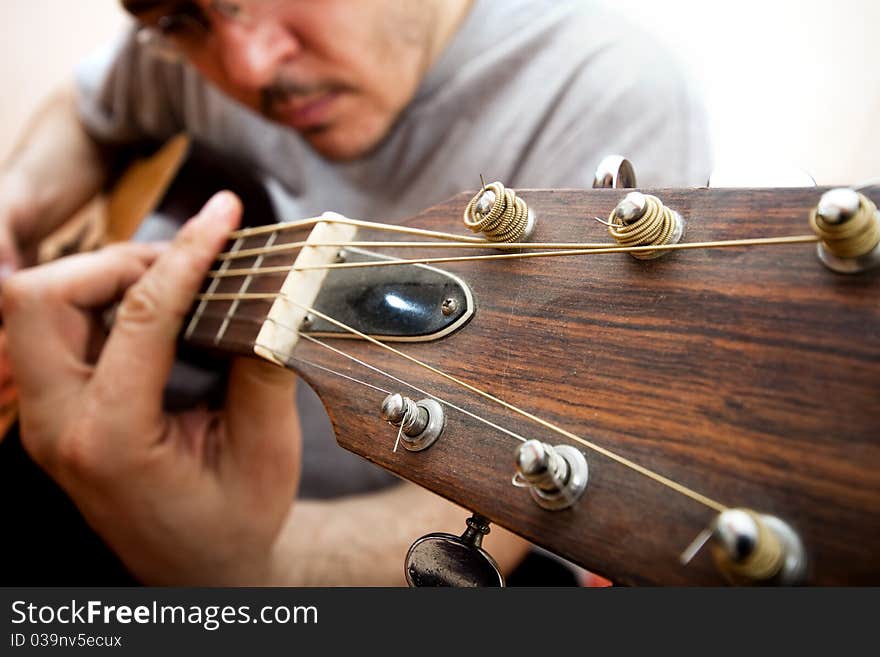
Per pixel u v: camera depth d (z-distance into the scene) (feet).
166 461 1.98
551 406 1.11
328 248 1.57
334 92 2.83
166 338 1.92
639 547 0.95
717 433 0.95
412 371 1.29
